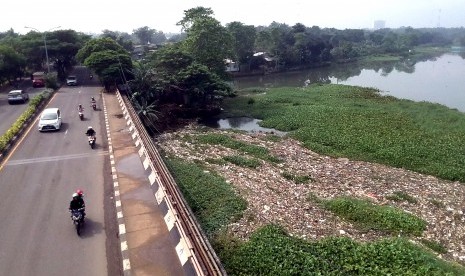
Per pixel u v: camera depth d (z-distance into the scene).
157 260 12.70
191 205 20.77
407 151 32.78
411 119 44.41
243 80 94.75
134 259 12.77
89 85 58.62
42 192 18.89
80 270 12.64
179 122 45.62
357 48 159.50
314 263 15.36
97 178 20.56
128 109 34.91
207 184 23.75
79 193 15.44
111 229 15.26
